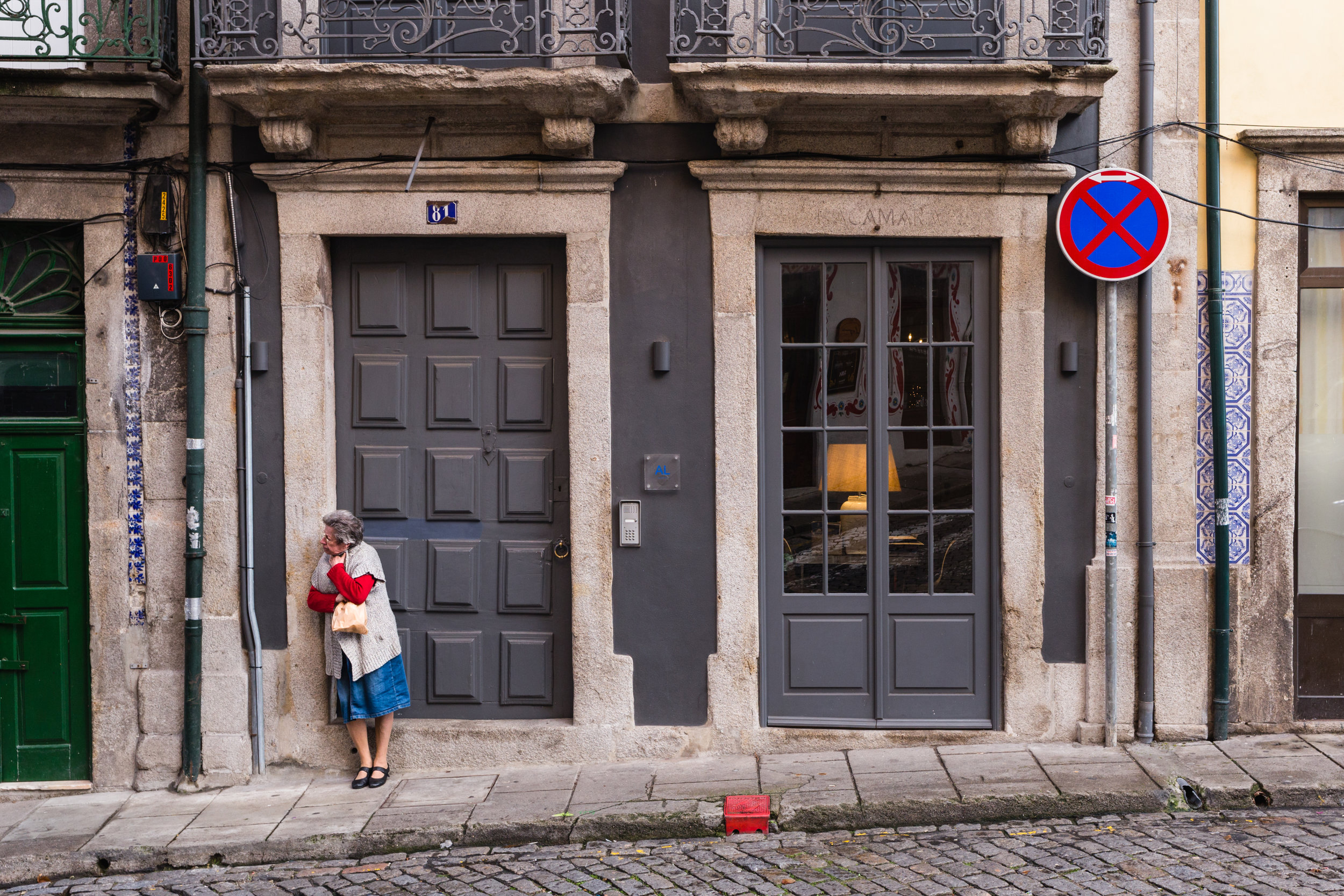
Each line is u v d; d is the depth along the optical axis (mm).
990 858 4773
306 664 6164
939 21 6195
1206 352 6184
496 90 5719
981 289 6266
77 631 6195
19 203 6023
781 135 6133
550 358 6328
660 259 6176
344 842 5199
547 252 6301
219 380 6129
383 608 5941
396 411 6336
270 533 6195
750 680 6219
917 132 6113
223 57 5719
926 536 6324
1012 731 6199
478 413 6348
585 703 6195
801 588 6359
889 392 6328
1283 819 5145
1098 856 4738
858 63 5746
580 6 6102
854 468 6340
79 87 5738
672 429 6207
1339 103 6160
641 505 6223
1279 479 6184
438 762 6199
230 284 6129
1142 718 6137
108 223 6062
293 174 6027
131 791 6094
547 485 6336
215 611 6133
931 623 6309
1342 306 6371
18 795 6086
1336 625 6312
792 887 4539
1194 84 6152
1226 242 6184
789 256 6297
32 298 6172
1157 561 6164
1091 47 5762
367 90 5715
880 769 5789
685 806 5375
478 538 6367
